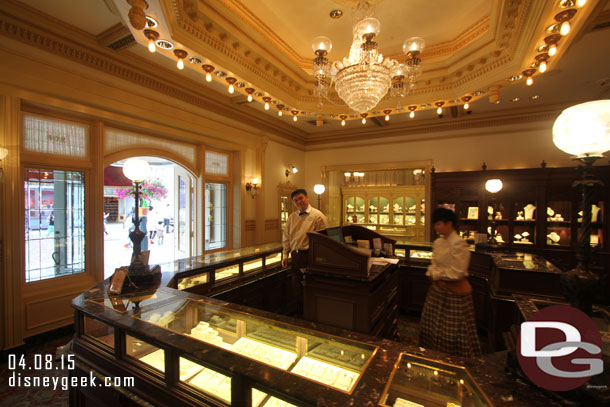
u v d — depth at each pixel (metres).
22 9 2.80
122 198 9.27
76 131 3.63
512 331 1.60
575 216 5.05
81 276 3.69
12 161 2.91
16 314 2.98
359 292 2.36
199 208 5.41
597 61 3.63
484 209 5.68
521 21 2.56
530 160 5.73
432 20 3.42
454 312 2.29
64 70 3.27
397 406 0.91
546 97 4.99
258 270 3.48
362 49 2.64
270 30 3.61
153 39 2.57
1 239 2.87
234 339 1.50
